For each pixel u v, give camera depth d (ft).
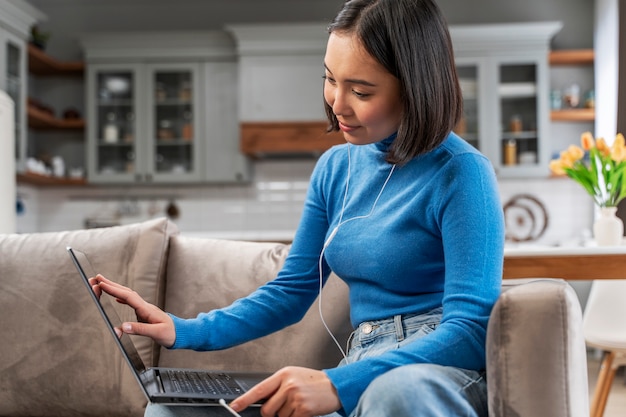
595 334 9.53
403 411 3.32
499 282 4.02
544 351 3.61
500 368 3.67
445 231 4.06
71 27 22.15
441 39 4.19
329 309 5.93
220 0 21.95
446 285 3.99
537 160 19.77
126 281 6.37
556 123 21.06
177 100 20.70
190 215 21.63
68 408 6.25
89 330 6.27
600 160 9.70
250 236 20.11
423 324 4.22
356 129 4.25
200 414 4.21
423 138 4.11
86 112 20.75
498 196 4.18
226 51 20.57
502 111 19.94
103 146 20.74
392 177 4.48
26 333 6.34
